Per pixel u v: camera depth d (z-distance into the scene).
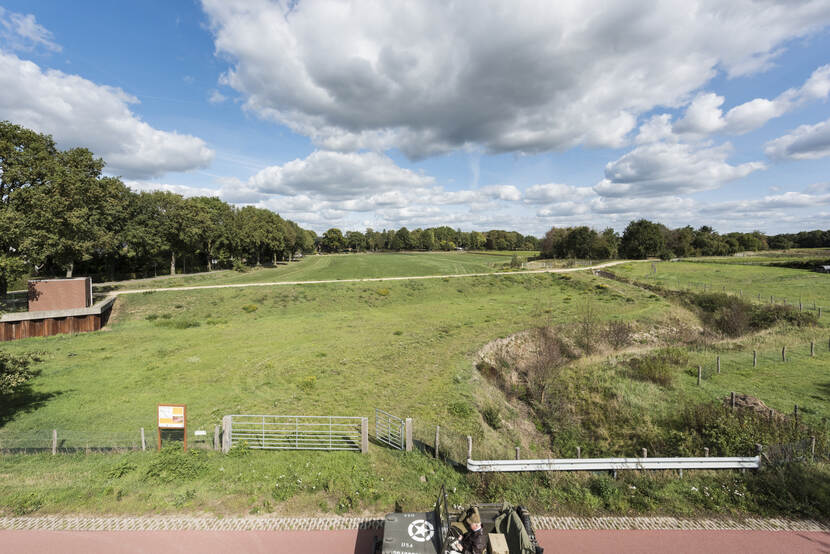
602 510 10.87
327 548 9.15
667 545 9.30
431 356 29.88
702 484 12.02
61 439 15.94
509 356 32.91
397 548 7.33
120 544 9.18
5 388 15.40
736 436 15.57
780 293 52.69
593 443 18.72
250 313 48.81
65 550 8.93
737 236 162.50
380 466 13.58
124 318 44.16
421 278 75.56
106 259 73.81
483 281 72.38
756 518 10.45
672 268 80.94
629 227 111.38
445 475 12.87
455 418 19.19
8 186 40.12
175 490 11.64
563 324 40.56
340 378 25.02
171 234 77.94
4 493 11.23
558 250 122.69
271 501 11.09
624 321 41.66
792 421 16.36
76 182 44.59
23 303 41.69
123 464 12.91
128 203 68.75
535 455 17.22
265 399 21.42
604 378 25.80
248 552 8.98
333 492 11.61
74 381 24.28
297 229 151.00
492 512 8.31
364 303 56.97
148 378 24.89
